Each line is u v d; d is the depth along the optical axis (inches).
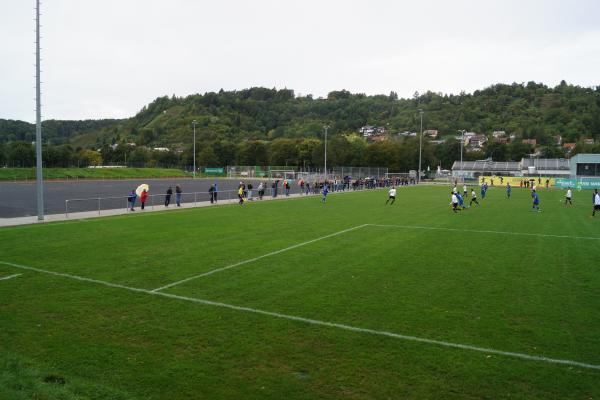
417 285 417.4
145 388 223.9
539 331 305.3
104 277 437.1
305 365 250.8
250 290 397.1
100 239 655.8
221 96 7824.8
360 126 7194.9
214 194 1390.3
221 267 483.5
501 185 2871.6
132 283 416.5
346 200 1534.2
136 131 7406.5
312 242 646.5
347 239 676.1
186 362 253.6
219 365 250.2
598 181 2485.2
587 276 458.6
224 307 350.3
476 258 545.0
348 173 2984.7
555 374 243.3
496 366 251.9
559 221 938.1
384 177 2940.5
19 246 594.9
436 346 278.7
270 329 304.5
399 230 778.2
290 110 7805.1
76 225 806.5
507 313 341.7
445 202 1443.2
